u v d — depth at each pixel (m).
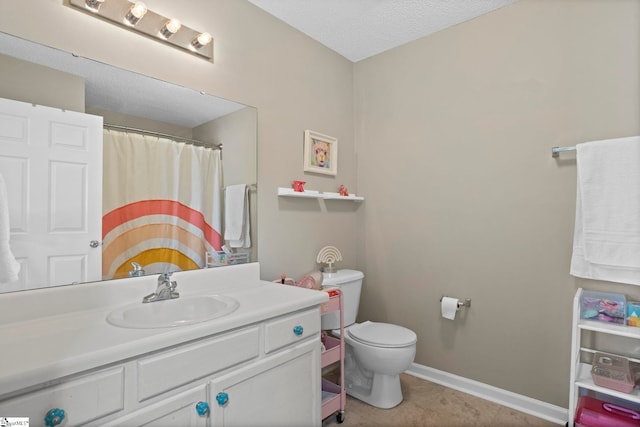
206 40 1.69
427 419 1.92
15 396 0.78
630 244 1.63
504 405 2.06
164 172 1.60
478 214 2.20
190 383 1.08
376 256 2.70
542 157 1.96
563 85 1.89
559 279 1.91
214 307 1.46
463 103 2.26
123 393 0.94
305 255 2.34
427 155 2.42
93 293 1.34
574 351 1.65
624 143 1.65
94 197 1.38
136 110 1.52
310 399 1.51
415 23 2.27
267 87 2.10
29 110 1.24
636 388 1.55
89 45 1.39
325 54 2.54
